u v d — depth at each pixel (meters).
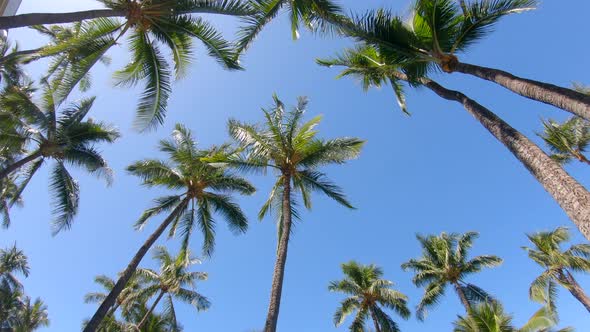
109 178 20.61
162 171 19.09
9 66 20.69
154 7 11.20
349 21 11.24
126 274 15.11
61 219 17.91
